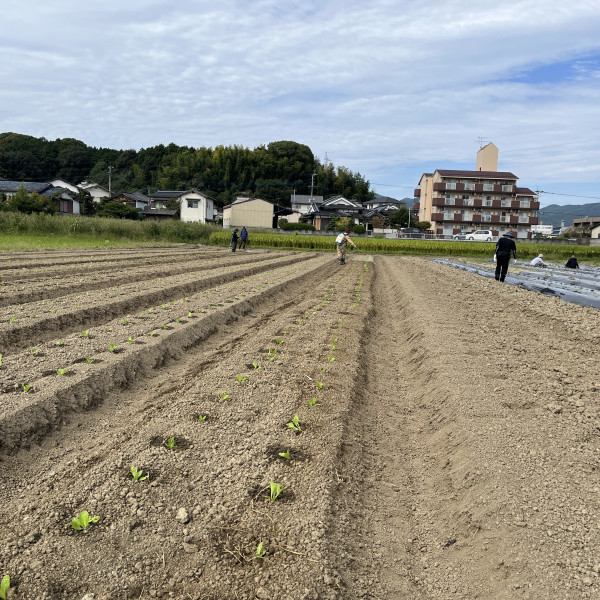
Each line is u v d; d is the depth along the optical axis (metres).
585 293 13.98
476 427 4.67
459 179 61.19
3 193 52.47
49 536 3.21
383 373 7.45
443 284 15.53
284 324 9.60
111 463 4.07
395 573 3.17
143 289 11.79
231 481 3.91
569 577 2.79
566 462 4.00
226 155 86.31
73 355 6.39
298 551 3.15
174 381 6.43
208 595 2.82
